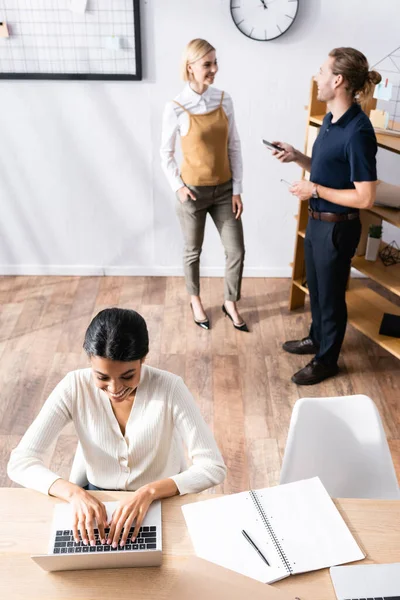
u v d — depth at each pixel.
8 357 3.37
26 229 4.04
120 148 3.76
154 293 4.00
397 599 1.31
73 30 3.39
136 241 4.09
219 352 3.45
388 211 2.99
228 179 3.38
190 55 3.02
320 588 1.34
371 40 3.45
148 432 1.67
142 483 1.76
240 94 3.60
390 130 3.08
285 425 2.94
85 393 1.66
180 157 3.79
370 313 3.48
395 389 3.18
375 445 1.91
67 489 1.54
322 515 1.52
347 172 2.74
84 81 3.55
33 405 3.03
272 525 1.49
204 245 4.10
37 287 4.05
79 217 4.00
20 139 3.73
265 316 3.78
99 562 1.35
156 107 3.64
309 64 3.51
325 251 2.90
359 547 1.44
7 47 3.45
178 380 1.69
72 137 3.73
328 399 1.90
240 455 2.76
